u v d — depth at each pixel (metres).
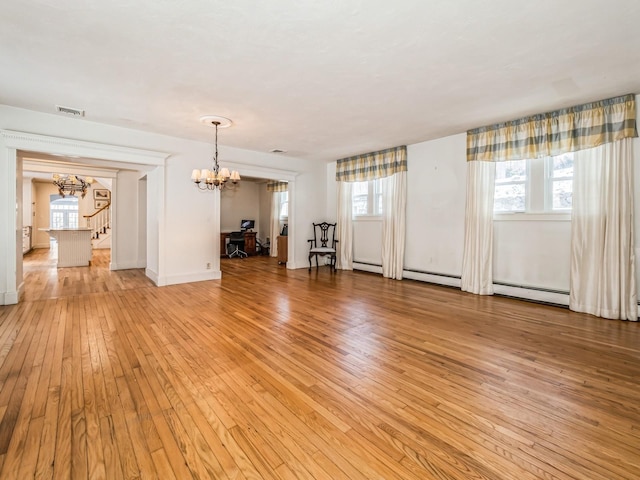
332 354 2.53
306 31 2.20
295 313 3.63
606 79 2.95
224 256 9.70
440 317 3.50
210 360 2.40
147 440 1.52
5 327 3.07
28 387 1.98
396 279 5.74
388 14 2.01
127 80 2.97
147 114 3.91
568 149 3.71
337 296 4.46
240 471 1.34
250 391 1.97
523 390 2.00
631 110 3.29
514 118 4.09
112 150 4.39
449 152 5.02
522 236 4.25
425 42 2.33
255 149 5.94
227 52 2.47
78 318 3.38
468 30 2.18
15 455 1.40
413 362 2.39
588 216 3.59
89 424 1.63
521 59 2.58
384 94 3.30
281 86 3.10
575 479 1.30
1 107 3.63
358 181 6.61
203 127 4.48
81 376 2.13
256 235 10.52
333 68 2.74
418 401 1.88
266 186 10.61
